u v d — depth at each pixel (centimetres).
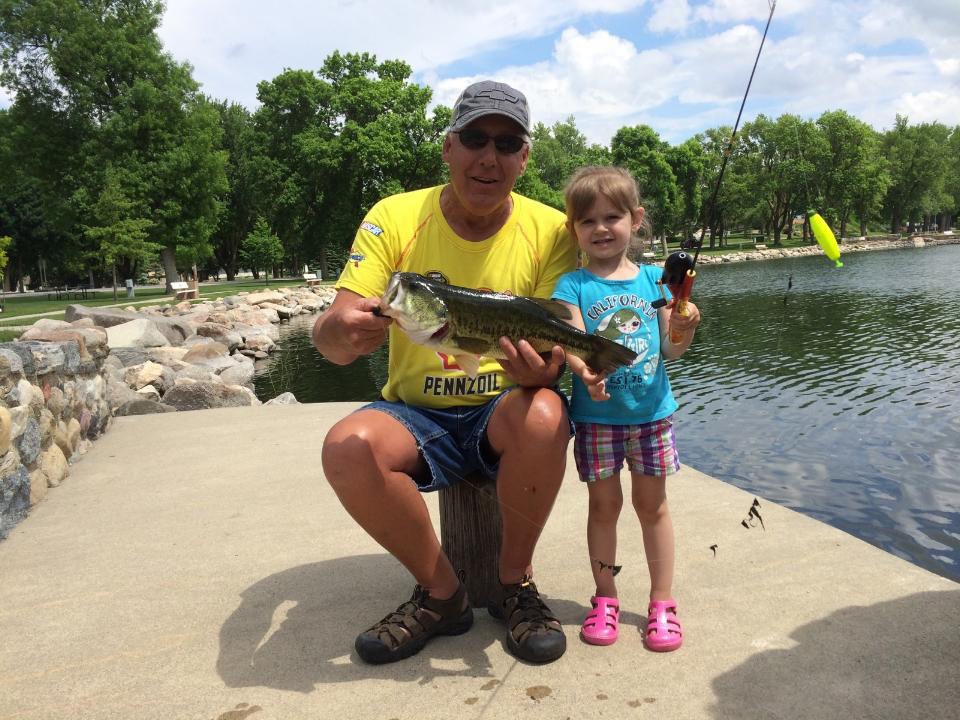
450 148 268
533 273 293
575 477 470
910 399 1086
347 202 4881
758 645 260
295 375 1639
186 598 318
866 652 252
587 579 324
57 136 3859
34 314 2477
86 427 600
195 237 4153
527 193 5116
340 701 235
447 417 279
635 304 282
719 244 8225
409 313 224
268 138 5019
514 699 232
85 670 261
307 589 322
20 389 446
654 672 246
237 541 383
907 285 3022
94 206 3462
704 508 407
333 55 5175
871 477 759
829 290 2989
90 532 404
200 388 930
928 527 625
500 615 289
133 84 3928
